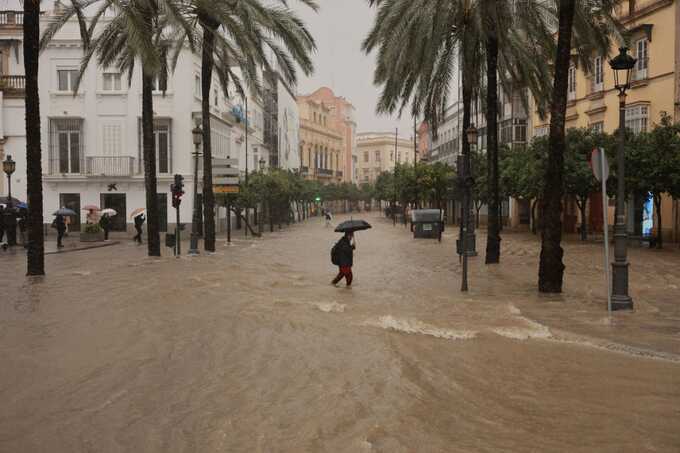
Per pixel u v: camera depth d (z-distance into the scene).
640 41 29.80
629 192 25.27
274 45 24.78
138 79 38.47
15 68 40.09
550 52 20.22
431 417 5.27
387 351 7.58
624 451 4.55
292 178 56.03
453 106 66.94
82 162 38.88
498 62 22.53
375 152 127.69
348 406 5.55
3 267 18.25
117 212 39.16
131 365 7.02
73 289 13.19
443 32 18.50
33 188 15.87
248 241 33.56
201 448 4.62
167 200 38.59
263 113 63.44
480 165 40.28
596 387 6.13
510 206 46.44
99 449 4.62
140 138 38.72
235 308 10.76
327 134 103.69
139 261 20.39
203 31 24.38
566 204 39.59
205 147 25.25
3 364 7.07
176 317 9.91
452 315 10.05
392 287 13.74
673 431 4.95
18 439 4.83
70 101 38.72
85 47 20.36
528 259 20.64
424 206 66.19
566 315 10.23
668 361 7.16
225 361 7.18
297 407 5.54
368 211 128.50
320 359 7.23
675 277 15.35
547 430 4.97
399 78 21.81
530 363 7.03
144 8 17.62
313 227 56.34
